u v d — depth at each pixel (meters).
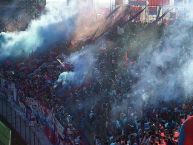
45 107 34.19
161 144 24.73
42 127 35.19
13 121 38.59
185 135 8.71
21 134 34.66
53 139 31.69
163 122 29.91
